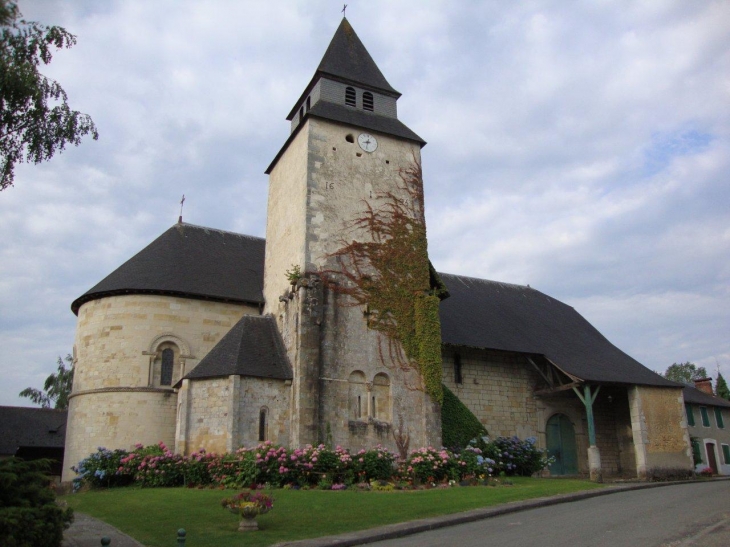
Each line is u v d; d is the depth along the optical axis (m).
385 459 20.92
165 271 26.34
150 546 11.54
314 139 25.25
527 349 28.66
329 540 11.80
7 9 11.88
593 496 18.61
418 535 12.59
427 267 25.64
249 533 12.47
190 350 25.31
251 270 28.95
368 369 23.00
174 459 20.59
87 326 25.69
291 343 22.84
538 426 29.22
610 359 30.17
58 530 9.91
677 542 10.59
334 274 23.61
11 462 10.27
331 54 28.28
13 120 13.05
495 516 14.70
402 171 26.72
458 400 26.38
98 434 23.89
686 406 36.78
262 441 21.28
